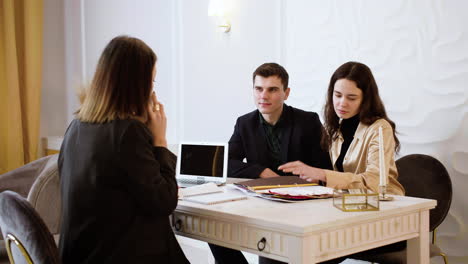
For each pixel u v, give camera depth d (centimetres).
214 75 439
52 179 236
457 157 276
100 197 163
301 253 155
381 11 310
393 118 306
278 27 380
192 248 417
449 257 282
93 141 165
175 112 482
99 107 167
